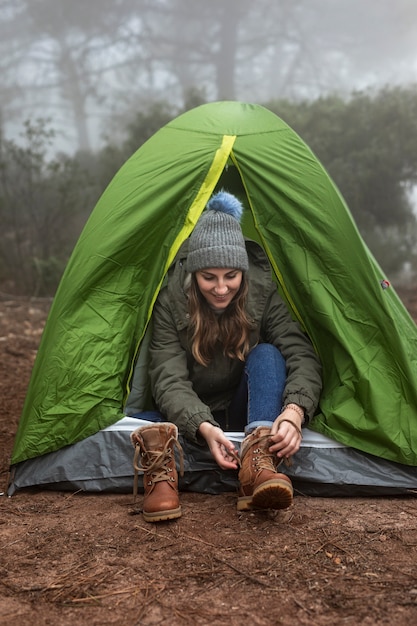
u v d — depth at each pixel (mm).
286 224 2908
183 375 2754
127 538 2326
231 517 2490
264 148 2992
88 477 2752
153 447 2533
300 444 2742
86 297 2873
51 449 2795
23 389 4684
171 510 2422
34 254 8906
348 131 9469
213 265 2611
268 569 2084
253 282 2896
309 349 2824
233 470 2742
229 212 2760
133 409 3004
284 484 2305
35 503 2680
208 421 2604
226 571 2080
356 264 2828
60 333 2846
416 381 2727
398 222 9570
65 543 2297
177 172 2945
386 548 2221
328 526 2402
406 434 2693
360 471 2717
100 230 2945
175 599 1933
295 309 2893
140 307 2895
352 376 2770
